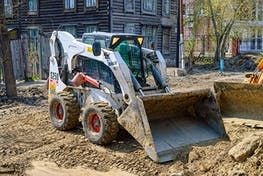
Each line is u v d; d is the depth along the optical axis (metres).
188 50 28.11
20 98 13.31
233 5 28.11
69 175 6.58
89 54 8.32
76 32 25.00
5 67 13.41
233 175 6.08
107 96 7.96
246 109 8.94
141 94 7.68
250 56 29.77
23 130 9.09
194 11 28.98
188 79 20.03
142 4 25.84
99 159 7.16
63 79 9.10
